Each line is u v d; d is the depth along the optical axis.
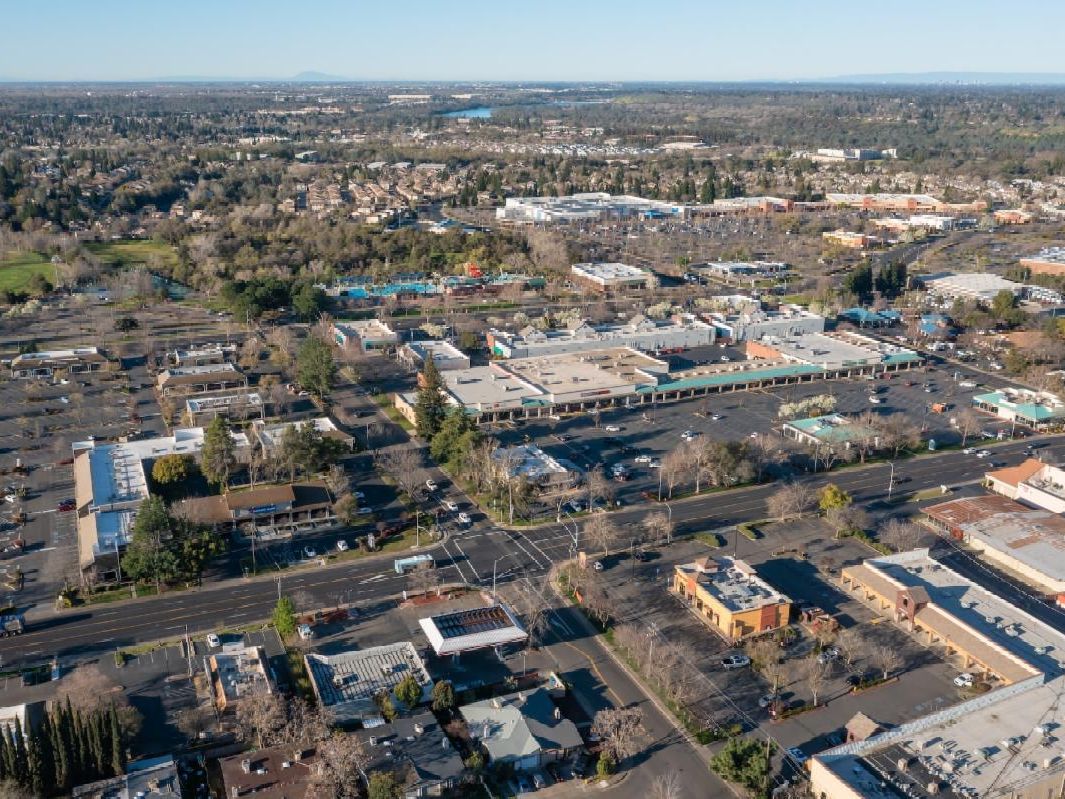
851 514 190.75
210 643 148.88
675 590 168.25
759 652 144.62
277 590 167.38
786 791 118.19
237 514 187.88
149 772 118.56
